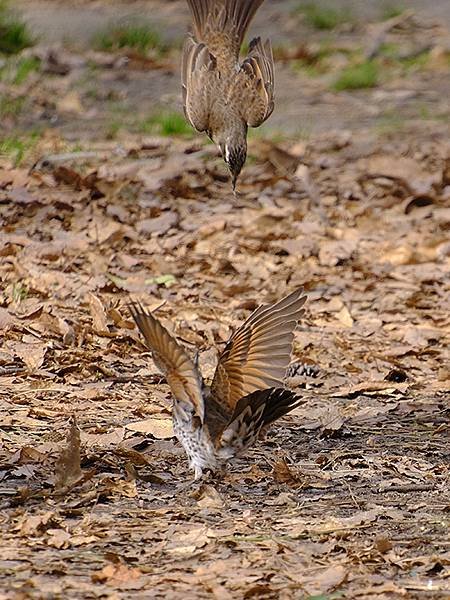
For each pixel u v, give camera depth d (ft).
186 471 32.91
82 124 78.84
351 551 27.50
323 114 86.02
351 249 57.88
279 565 26.68
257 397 26.73
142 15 112.78
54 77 89.15
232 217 62.18
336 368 43.83
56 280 49.70
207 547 27.55
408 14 112.27
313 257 57.36
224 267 54.70
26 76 86.53
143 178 65.36
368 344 46.91
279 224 61.67
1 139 71.97
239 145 34.09
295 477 32.24
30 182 63.67
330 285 53.47
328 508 30.53
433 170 71.36
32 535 27.99
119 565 26.07
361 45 105.19
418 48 104.22
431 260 57.72
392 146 76.64
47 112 80.53
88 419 36.91
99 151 71.10
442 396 41.65
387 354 45.62
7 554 26.91
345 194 67.15
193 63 34.91
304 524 29.14
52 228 58.44
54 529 28.32
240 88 34.55
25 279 49.44
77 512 29.55
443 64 100.42
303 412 38.68
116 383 40.78
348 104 89.10
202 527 28.71
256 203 65.21
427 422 38.73
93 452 33.88
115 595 24.90
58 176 63.93
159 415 37.58
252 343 28.04
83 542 27.68
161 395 39.63
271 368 27.96
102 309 45.24
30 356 41.65
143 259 54.75
